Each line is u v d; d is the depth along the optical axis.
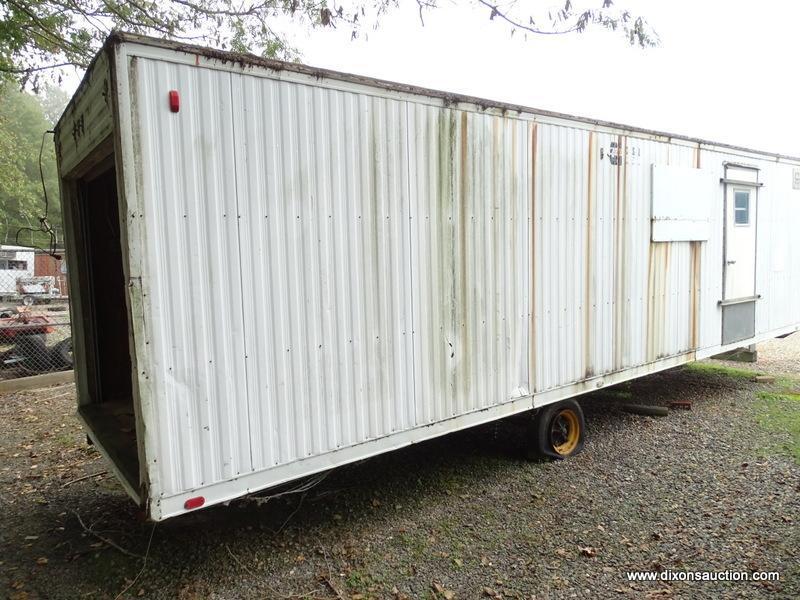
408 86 3.19
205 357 2.48
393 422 3.23
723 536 3.22
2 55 6.99
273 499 3.73
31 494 3.92
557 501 3.71
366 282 3.06
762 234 6.68
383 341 3.16
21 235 25.38
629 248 4.85
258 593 2.72
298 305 2.78
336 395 2.96
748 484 3.92
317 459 2.90
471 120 3.56
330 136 2.87
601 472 4.19
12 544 3.20
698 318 5.73
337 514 3.53
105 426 3.50
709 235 5.77
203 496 2.50
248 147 2.57
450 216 3.47
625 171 4.75
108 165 3.27
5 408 6.29
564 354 4.32
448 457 4.52
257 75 2.59
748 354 8.05
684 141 5.38
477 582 2.81
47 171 28.03
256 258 2.62
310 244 2.81
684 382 7.09
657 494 3.80
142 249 2.28
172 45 2.33
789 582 2.76
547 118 4.05
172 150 2.35
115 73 2.20
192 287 2.43
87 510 3.65
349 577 2.85
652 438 4.96
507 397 3.90
